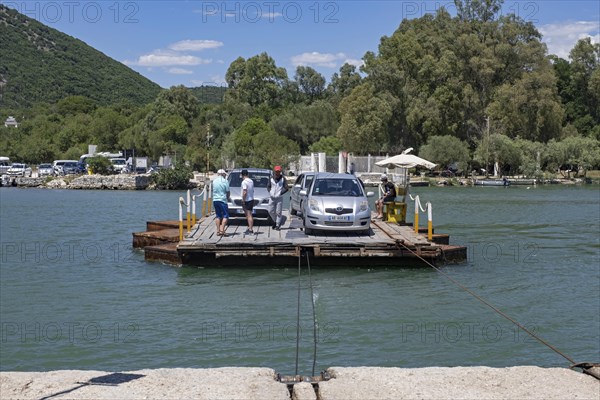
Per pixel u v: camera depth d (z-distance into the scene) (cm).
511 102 9250
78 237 3091
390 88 9381
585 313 1464
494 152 8806
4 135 12062
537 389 572
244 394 558
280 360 1084
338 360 1088
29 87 18950
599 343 1213
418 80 9644
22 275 1983
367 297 1609
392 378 597
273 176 2395
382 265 2081
